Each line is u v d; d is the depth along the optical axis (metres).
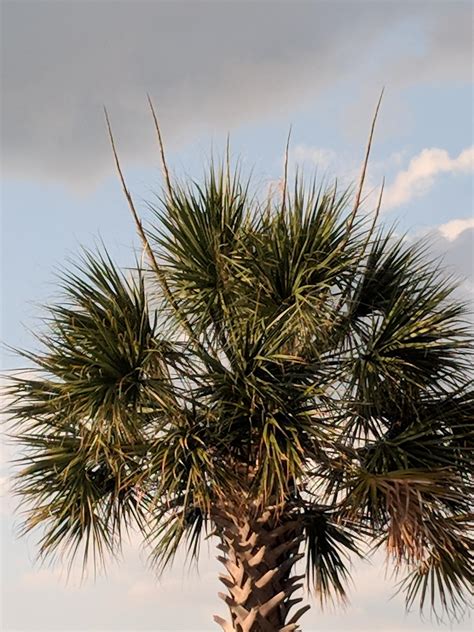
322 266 10.00
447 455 10.18
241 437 9.88
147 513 10.43
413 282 10.66
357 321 10.70
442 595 10.83
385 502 9.76
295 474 9.52
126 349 9.73
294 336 10.15
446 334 10.35
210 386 9.97
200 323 10.37
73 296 10.29
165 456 9.33
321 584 11.27
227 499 9.90
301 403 9.87
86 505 10.40
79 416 9.88
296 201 10.34
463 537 10.28
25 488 10.33
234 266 10.30
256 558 9.91
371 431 10.40
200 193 10.59
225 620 10.05
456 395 10.54
